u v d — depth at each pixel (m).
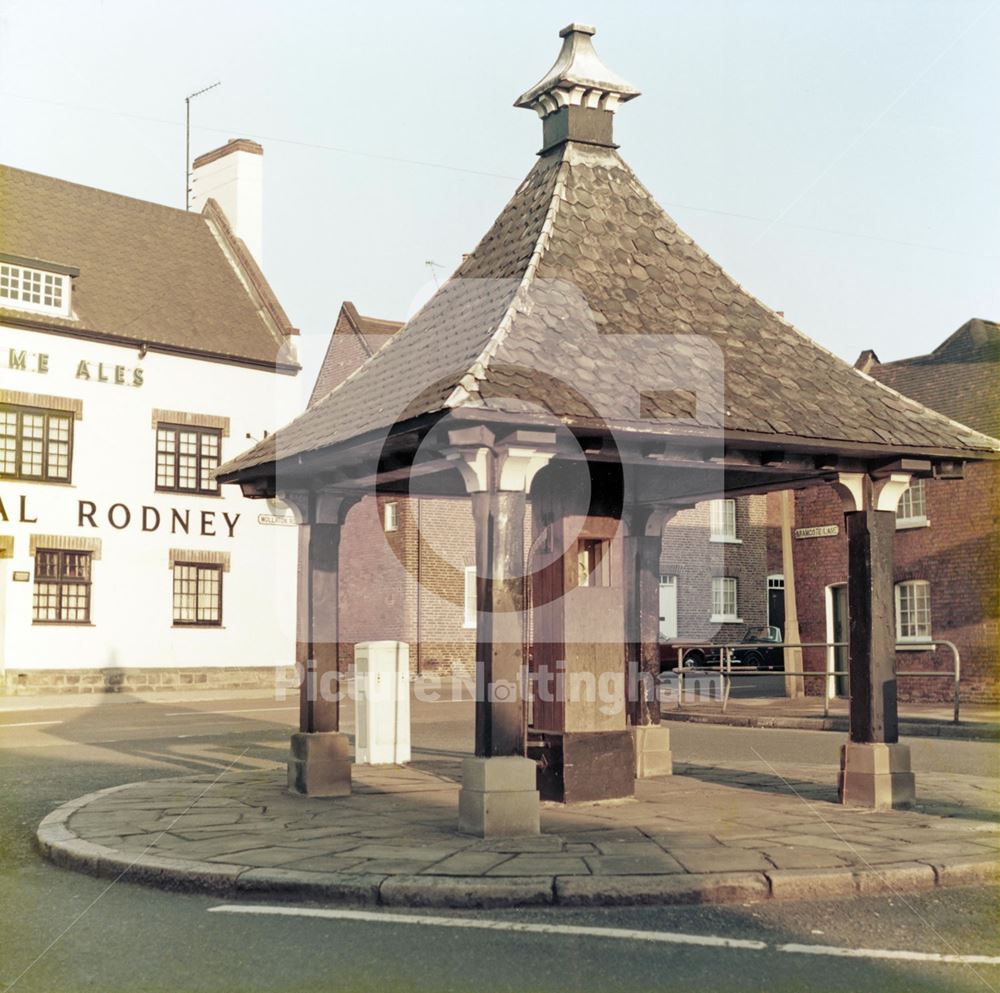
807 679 26.03
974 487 22.59
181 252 31.52
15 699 25.20
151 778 12.42
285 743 16.11
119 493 27.89
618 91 10.40
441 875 6.84
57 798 11.07
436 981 5.29
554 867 7.03
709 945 5.87
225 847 7.84
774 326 10.01
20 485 26.42
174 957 5.70
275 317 31.06
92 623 27.30
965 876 7.16
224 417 29.67
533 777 8.17
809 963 5.58
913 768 13.16
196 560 28.89
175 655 28.44
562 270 9.33
